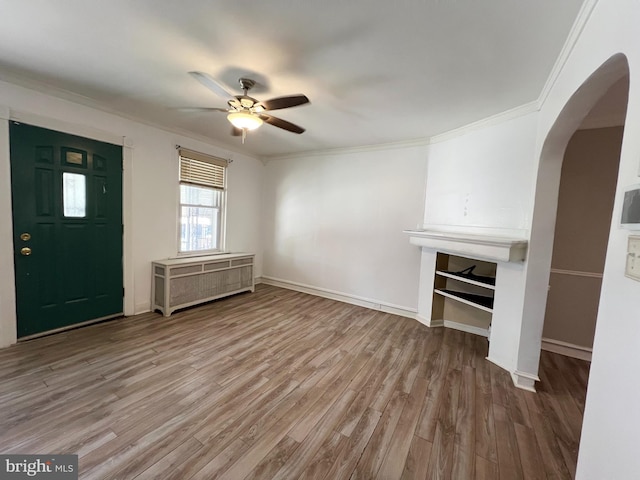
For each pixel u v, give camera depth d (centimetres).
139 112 315
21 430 161
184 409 186
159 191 364
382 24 159
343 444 164
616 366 89
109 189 314
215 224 452
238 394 205
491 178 284
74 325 298
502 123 273
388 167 399
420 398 210
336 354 273
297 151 477
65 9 155
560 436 177
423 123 313
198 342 284
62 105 271
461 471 150
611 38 112
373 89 238
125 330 302
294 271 503
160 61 207
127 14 158
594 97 160
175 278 356
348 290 443
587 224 280
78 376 215
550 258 226
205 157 415
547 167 221
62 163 276
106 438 159
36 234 265
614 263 95
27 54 203
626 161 91
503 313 259
